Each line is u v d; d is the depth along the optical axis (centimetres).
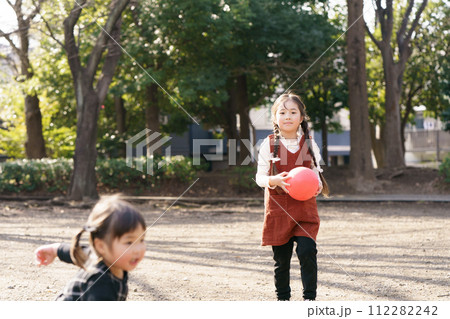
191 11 1239
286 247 299
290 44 1432
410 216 884
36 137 1548
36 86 1426
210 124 1756
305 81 1562
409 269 432
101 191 1252
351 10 1341
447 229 708
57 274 414
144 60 1334
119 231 174
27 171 1243
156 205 1092
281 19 1443
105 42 1170
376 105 2136
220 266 452
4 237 630
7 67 1452
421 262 464
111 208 178
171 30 1329
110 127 1872
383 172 1445
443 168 1329
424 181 1373
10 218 862
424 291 349
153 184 1269
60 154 1645
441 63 1775
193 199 1161
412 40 1747
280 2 1455
